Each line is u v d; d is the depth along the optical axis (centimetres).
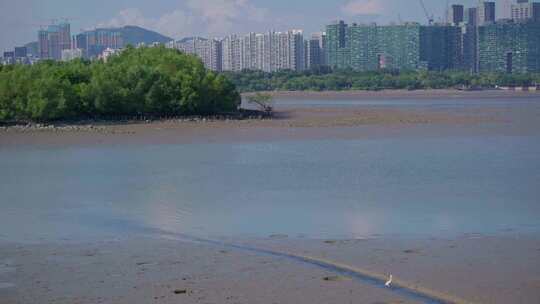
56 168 5066
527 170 4469
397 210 3170
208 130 8194
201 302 1761
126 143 6862
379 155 5478
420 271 2008
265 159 5344
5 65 11050
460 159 5128
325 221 2933
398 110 11806
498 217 2944
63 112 9506
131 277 2006
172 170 4812
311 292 1825
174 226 2889
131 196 3738
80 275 2041
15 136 7712
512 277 1931
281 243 2473
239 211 3225
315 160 5216
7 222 3027
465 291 1812
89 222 3011
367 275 1983
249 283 1920
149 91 10050
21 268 2138
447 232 2633
